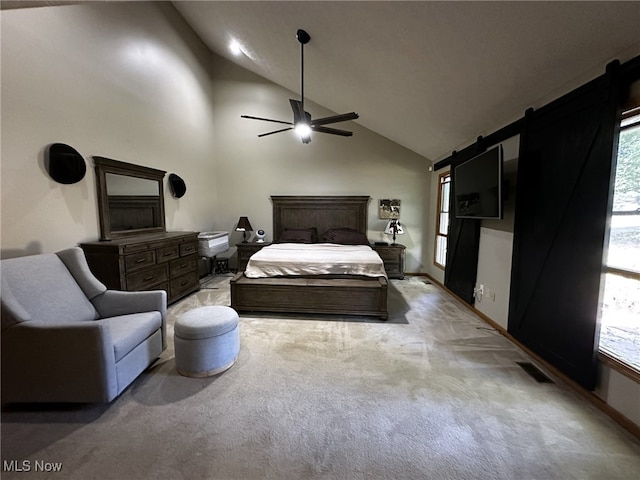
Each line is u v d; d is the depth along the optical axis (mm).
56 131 2480
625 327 1718
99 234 2955
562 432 1578
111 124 3098
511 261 2760
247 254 5320
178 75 4402
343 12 2502
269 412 1723
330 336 2766
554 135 2191
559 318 2125
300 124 3082
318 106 5418
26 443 1475
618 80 1661
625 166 1749
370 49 2852
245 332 2836
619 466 1370
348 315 3303
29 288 1825
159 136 3949
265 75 5262
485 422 1649
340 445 1484
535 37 1863
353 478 1303
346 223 5570
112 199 3072
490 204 2742
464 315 3367
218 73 5508
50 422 1620
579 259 1947
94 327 1620
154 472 1323
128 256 2773
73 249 2248
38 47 2316
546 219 2273
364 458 1408
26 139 2244
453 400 1840
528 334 2484
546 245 2271
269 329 2910
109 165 3004
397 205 5539
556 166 2168
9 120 2127
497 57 2189
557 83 2150
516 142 2754
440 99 3182
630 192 1722
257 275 3439
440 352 2469
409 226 5574
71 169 2584
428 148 4887
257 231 5629
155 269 3205
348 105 4730
